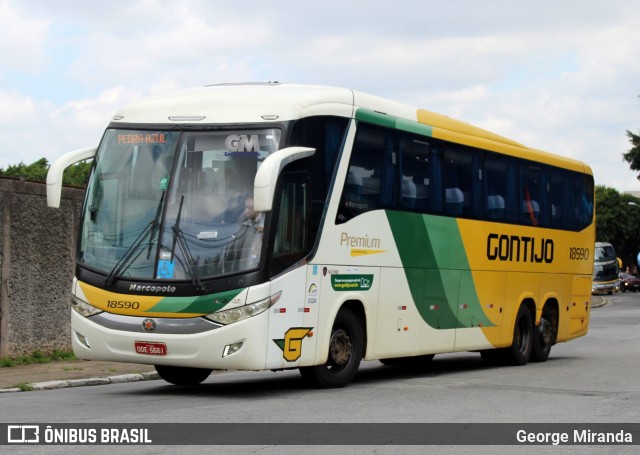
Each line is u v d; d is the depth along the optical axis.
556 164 21.09
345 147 14.11
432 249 16.39
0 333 17.80
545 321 20.59
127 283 12.88
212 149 13.10
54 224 18.92
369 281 14.70
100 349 13.03
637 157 72.94
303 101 13.41
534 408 11.86
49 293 18.83
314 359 13.56
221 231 12.75
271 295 12.67
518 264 19.33
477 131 18.33
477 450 8.91
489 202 18.30
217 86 14.34
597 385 14.92
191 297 12.58
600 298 65.38
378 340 15.04
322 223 13.59
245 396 13.20
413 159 15.93
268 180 12.19
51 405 11.94
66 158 13.88
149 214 13.06
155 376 16.84
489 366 19.55
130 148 13.49
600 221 110.44
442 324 16.75
